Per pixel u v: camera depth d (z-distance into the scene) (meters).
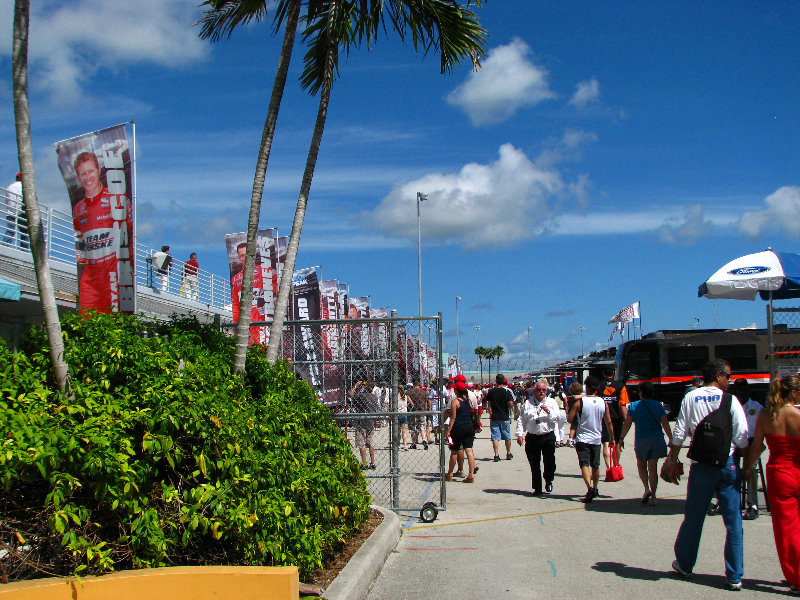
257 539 5.37
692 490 6.71
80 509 4.49
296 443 6.89
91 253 8.62
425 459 17.73
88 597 4.27
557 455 19.02
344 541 7.33
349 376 10.98
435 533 9.17
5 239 12.18
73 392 5.12
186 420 5.13
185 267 19.92
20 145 5.40
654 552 7.89
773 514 6.38
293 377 8.19
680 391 35.81
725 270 10.52
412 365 11.38
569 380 54.50
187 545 5.16
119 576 4.39
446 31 9.88
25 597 4.07
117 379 5.47
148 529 4.68
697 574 6.99
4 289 7.28
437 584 6.81
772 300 10.80
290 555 5.62
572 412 11.28
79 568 4.38
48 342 5.41
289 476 6.18
